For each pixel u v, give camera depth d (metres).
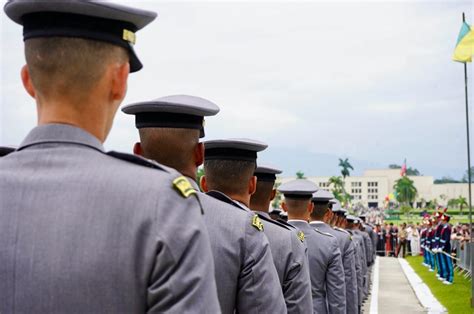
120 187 2.28
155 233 2.20
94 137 2.41
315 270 7.88
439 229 26.70
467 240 27.28
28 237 2.27
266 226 5.09
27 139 2.44
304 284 5.05
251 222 3.92
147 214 2.22
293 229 5.25
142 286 2.20
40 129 2.41
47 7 2.31
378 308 18.83
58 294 2.21
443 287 23.72
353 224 20.62
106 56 2.37
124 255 2.21
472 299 17.81
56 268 2.22
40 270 2.23
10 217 2.30
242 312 3.87
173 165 3.74
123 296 2.20
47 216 2.28
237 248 3.83
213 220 3.88
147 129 3.73
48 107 2.41
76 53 2.34
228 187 4.52
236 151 4.49
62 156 2.37
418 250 49.44
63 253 2.23
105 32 2.37
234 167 4.49
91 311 2.20
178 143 3.72
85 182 2.30
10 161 2.41
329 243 7.89
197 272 2.21
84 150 2.37
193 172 3.83
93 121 2.42
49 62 2.34
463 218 127.75
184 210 2.27
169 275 2.19
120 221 2.23
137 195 2.25
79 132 2.39
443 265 25.97
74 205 2.28
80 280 2.21
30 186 2.33
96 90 2.39
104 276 2.21
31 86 2.48
